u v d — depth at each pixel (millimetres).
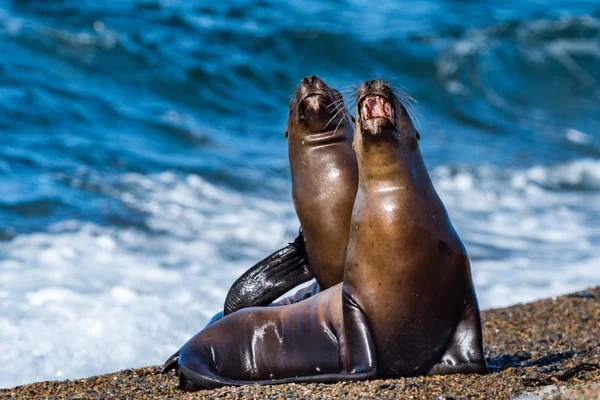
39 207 54625
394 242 25000
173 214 56969
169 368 28234
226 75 96250
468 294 25734
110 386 28969
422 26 130250
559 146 98500
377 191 25516
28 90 79500
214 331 27969
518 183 79438
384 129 24984
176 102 88938
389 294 25203
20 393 28531
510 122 108875
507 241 60312
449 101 111250
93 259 47406
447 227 25609
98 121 76375
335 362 26344
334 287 27938
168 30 104812
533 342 34562
